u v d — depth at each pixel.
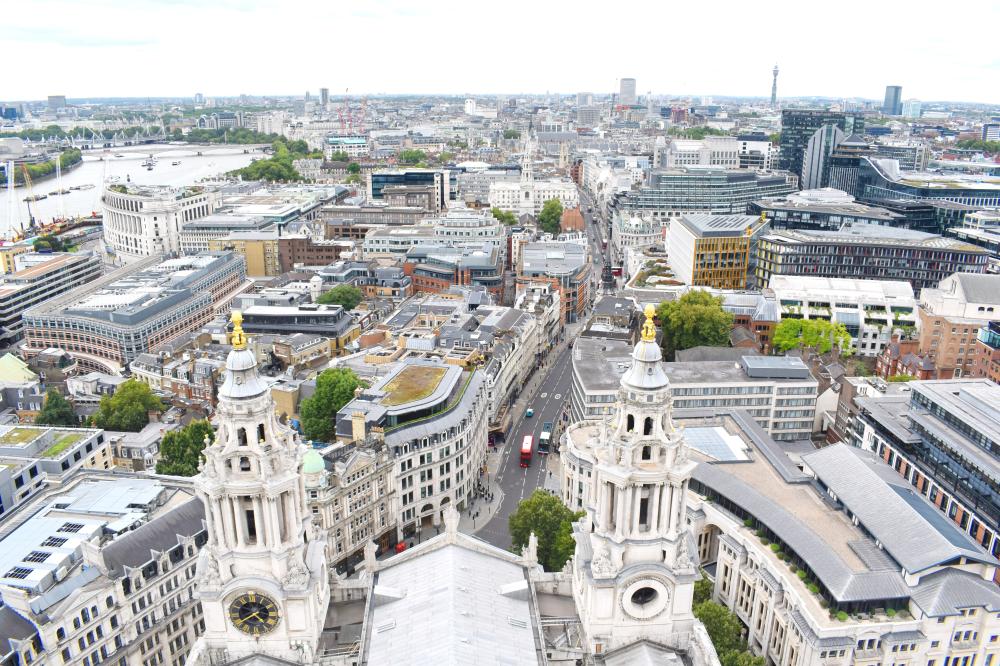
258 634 85.00
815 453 148.88
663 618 88.19
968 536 123.62
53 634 107.81
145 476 149.38
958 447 150.25
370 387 188.00
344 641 90.81
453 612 84.81
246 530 82.31
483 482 193.38
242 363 77.81
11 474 149.75
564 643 91.19
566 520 138.25
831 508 135.88
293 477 81.25
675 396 198.00
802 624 112.94
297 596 83.12
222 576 82.94
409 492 167.50
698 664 86.00
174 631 126.56
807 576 120.88
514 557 101.69
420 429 167.88
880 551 121.94
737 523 136.12
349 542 154.25
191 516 132.50
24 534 127.56
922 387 168.12
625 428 83.00
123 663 118.38
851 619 112.19
